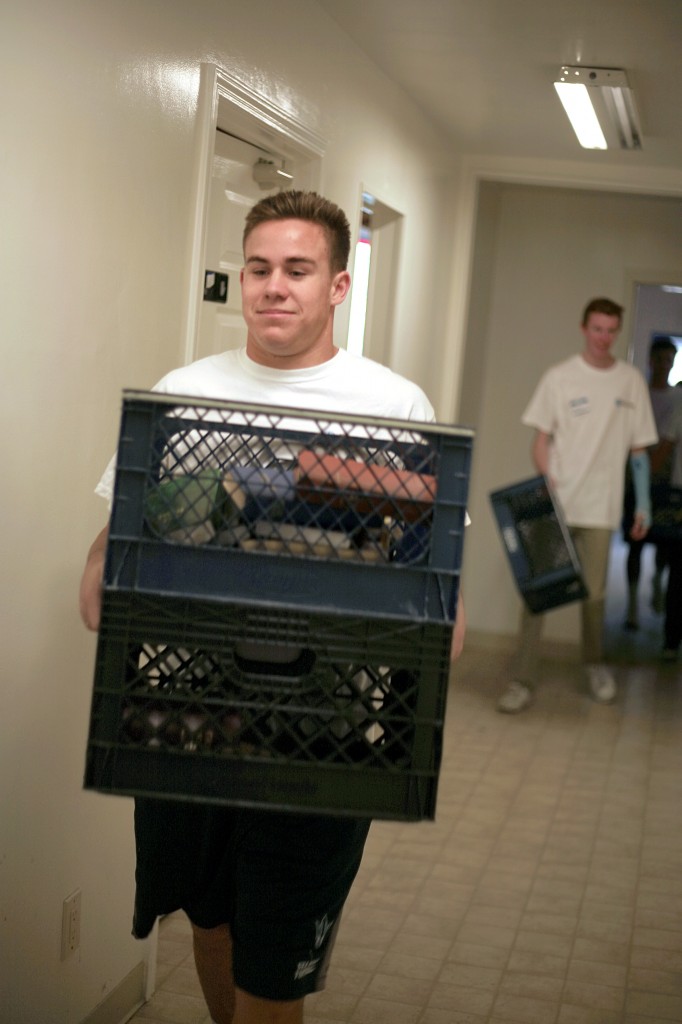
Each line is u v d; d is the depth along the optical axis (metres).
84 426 2.39
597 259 7.45
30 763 2.29
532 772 5.00
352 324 5.42
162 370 2.80
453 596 1.49
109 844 2.71
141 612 1.48
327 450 1.52
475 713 5.95
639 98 4.86
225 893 2.11
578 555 5.97
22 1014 2.32
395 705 1.51
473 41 4.27
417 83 4.98
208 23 2.91
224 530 1.52
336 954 3.22
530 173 6.45
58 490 2.30
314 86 3.91
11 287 2.04
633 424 6.13
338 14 4.02
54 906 2.44
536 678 6.07
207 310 3.45
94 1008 2.67
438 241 6.19
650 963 3.25
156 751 1.50
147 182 2.61
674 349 7.46
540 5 3.75
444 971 3.15
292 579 1.47
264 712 1.52
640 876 3.88
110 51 2.36
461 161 6.50
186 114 2.81
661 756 5.33
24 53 2.01
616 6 3.69
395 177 5.17
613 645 7.84
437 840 4.14
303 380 1.94
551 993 3.05
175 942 3.25
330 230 1.88
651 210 7.36
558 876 3.85
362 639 1.50
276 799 1.51
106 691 1.48
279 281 1.85
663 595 9.70
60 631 2.36
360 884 3.71
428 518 1.51
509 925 3.46
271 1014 1.96
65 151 2.20
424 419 2.02
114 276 2.47
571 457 6.09
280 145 3.76
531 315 7.54
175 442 1.66
